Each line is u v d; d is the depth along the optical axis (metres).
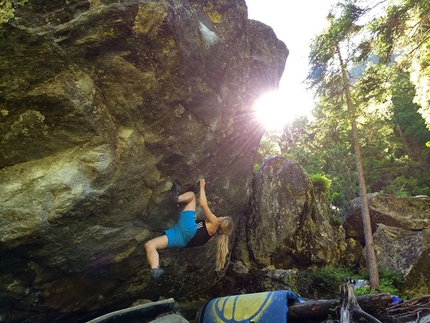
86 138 4.38
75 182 4.30
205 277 7.82
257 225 10.41
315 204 11.52
